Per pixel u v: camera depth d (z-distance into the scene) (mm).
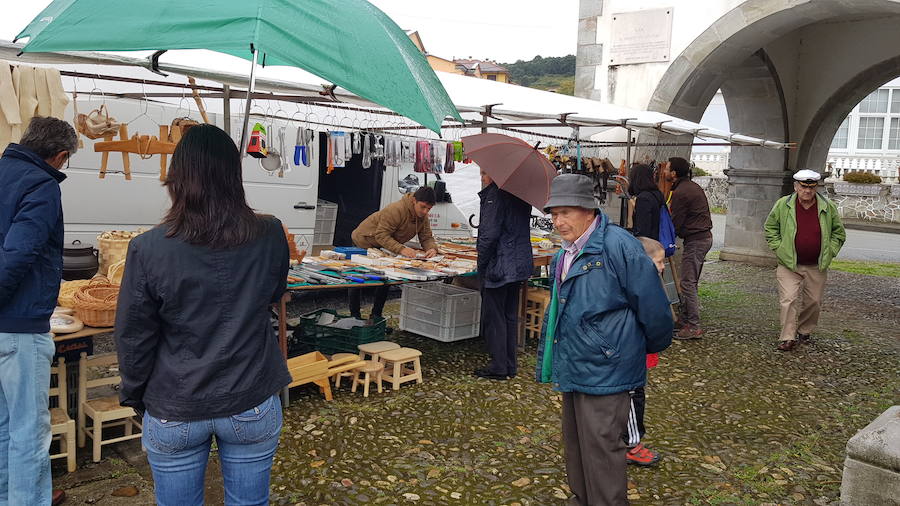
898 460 2494
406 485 3449
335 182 9062
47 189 2580
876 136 22344
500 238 5055
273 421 2064
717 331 7105
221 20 1979
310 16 2088
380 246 6539
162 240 1894
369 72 2088
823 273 6395
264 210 7367
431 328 6227
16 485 2645
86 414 3715
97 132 4254
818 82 11297
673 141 8711
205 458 2039
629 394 2826
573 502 3104
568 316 2770
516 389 5012
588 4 9211
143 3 2037
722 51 8344
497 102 5871
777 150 11625
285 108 7277
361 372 4895
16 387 2604
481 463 3746
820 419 4602
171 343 1933
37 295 2615
